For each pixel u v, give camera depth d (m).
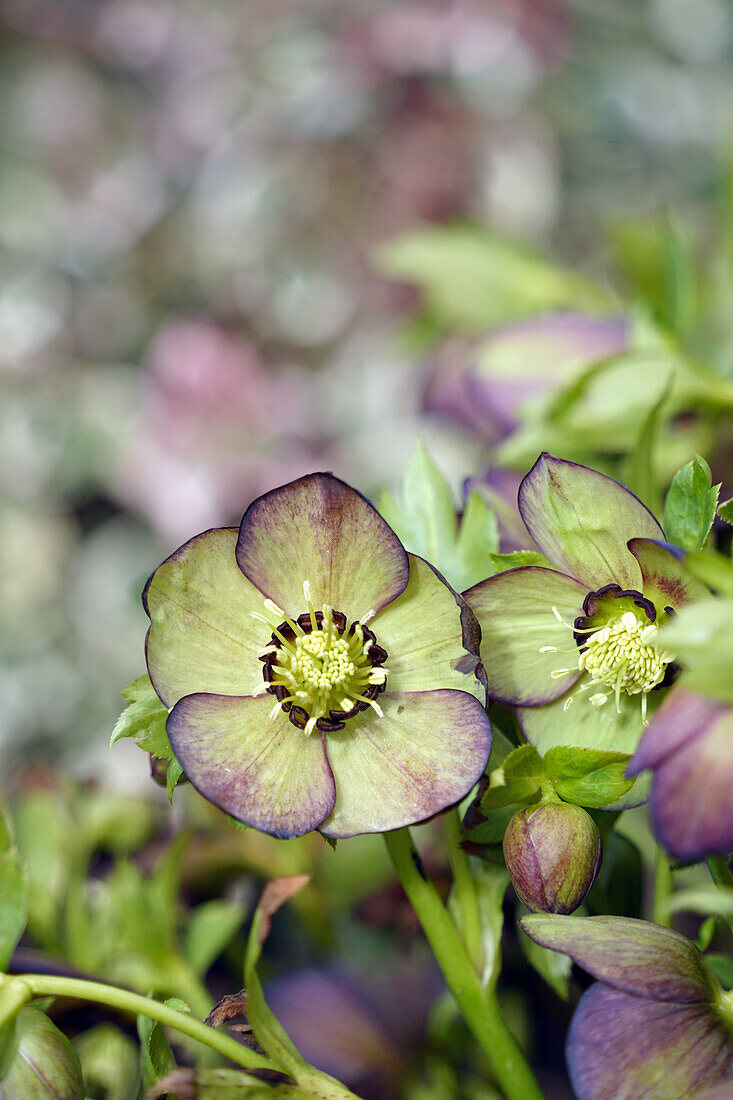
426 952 0.56
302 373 1.02
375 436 0.96
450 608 0.44
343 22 1.06
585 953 0.41
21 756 0.97
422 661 0.44
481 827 0.44
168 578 0.43
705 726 0.39
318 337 1.02
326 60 1.05
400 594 0.44
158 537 1.01
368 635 0.43
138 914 0.52
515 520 0.49
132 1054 0.48
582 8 1.11
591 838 0.42
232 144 1.06
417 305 0.93
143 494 0.98
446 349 0.69
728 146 0.75
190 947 0.52
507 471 0.55
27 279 1.09
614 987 0.41
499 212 1.02
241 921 0.53
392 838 0.44
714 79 1.12
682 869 0.45
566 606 0.44
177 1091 0.42
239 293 1.05
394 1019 0.52
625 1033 0.41
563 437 0.54
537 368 0.57
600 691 0.44
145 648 0.43
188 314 1.08
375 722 0.43
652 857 0.53
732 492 0.55
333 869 0.57
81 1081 0.42
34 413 1.04
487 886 0.45
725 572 0.40
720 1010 0.41
